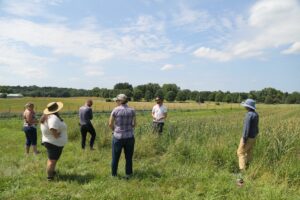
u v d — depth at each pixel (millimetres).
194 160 9594
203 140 11516
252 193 6723
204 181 7629
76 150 11922
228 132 13234
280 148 8898
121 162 9570
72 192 6926
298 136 10570
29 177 7988
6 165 9273
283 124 13492
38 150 12367
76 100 91250
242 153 8438
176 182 7594
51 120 7633
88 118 11969
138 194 6758
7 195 6637
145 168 9000
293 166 7996
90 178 7969
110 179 7898
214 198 6508
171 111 61500
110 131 13781
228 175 8078
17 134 17812
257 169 8016
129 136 8070
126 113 8039
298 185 7371
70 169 8930
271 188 6781
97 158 10344
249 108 8422
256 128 8453
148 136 12070
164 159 10016
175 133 12750
